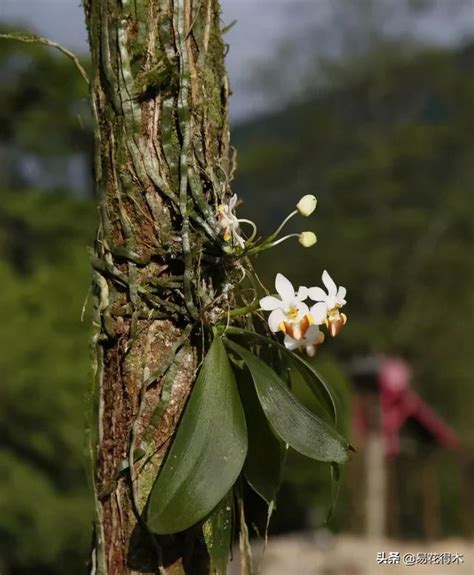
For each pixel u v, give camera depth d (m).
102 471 1.70
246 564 1.74
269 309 1.73
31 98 16.19
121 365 1.69
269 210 22.23
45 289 9.60
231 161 1.84
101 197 1.71
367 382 11.27
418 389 19.88
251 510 1.94
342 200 21.39
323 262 20.48
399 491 14.48
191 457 1.57
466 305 20.25
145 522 1.61
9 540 8.79
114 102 1.70
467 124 21.14
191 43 1.73
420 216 20.69
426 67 21.52
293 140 22.64
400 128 21.19
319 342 1.78
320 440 1.64
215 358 1.66
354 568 9.56
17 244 15.30
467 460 13.46
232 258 1.73
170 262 1.71
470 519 13.42
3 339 8.88
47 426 8.92
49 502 8.80
